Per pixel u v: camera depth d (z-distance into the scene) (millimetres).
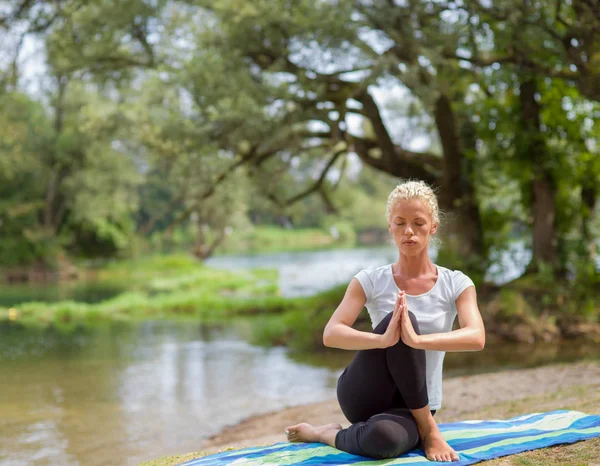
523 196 15820
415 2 12086
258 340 14797
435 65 12922
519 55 12695
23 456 6555
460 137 16469
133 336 15703
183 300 21094
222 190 20094
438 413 6840
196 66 13820
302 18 12750
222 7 13188
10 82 16594
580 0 10969
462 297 3500
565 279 14984
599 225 15883
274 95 13609
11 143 32656
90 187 37406
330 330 3484
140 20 15398
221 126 14617
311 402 8922
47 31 16062
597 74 11844
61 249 37344
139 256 42969
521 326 13852
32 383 10461
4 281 33562
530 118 14984
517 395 7180
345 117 15281
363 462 3439
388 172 16578
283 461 3588
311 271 33562
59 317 19531
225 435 7188
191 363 12188
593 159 14992
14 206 36656
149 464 4336
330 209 20406
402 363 3371
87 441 7102
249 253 52094
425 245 3529
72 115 35312
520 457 3572
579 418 4363
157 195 54281
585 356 11859
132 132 18469
